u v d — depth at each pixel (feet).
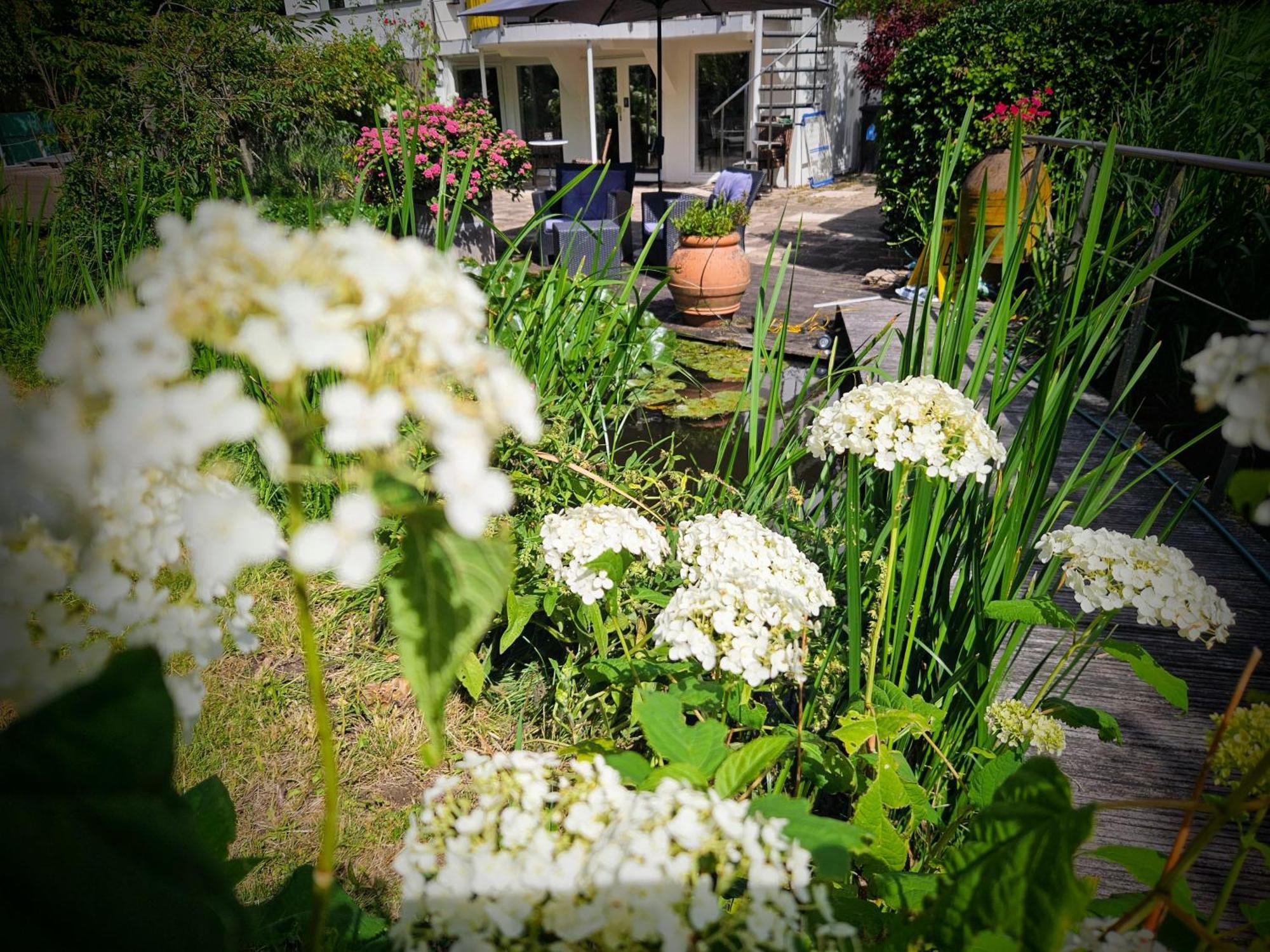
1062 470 10.44
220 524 1.86
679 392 16.56
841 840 2.66
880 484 7.00
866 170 50.93
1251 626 7.41
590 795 2.56
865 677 6.22
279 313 1.63
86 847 1.40
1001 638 5.42
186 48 22.26
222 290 1.65
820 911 2.40
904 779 4.60
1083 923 2.65
